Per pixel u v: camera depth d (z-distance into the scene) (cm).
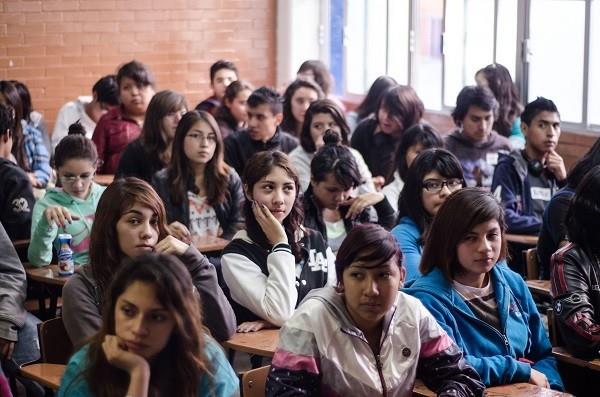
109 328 250
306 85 683
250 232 387
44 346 333
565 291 355
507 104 689
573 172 446
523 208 555
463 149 611
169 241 332
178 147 493
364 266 285
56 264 460
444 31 797
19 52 859
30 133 684
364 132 663
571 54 686
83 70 884
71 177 469
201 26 923
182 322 245
